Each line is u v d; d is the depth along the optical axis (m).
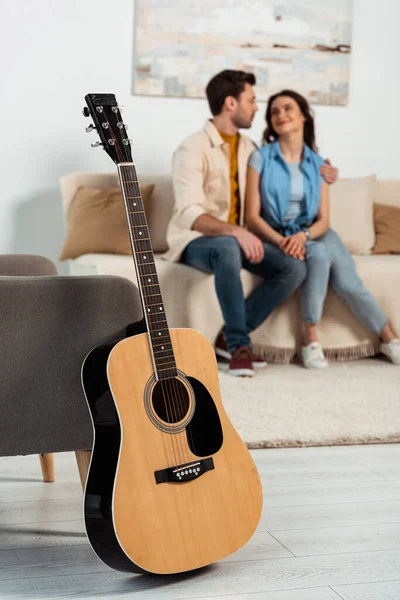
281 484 2.08
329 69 4.41
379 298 3.72
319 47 4.38
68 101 4.20
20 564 1.55
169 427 1.51
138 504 1.44
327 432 2.50
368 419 2.66
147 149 4.30
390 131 4.54
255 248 3.41
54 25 4.14
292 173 3.69
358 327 3.69
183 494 1.50
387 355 3.67
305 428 2.54
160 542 1.45
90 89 4.21
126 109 4.26
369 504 1.95
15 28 4.11
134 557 1.42
